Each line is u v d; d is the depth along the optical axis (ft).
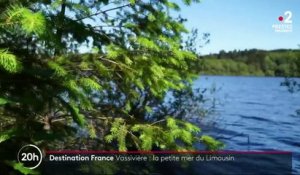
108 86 20.03
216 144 18.85
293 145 45.85
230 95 139.33
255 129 58.18
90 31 18.47
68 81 13.38
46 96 12.78
